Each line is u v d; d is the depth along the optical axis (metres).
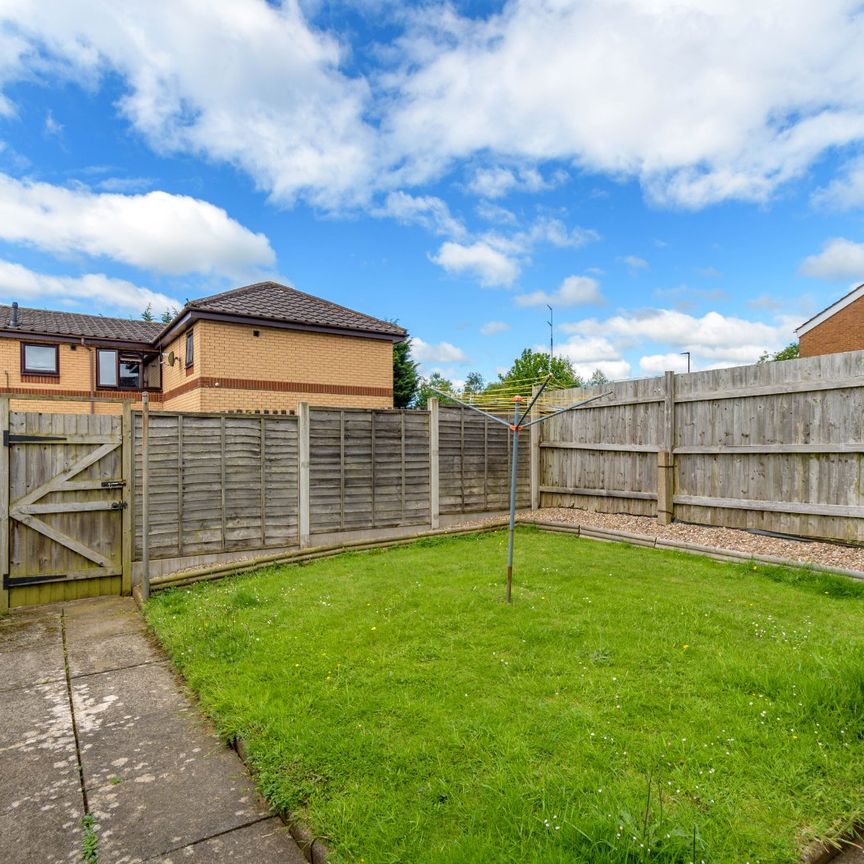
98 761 2.71
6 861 2.03
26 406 14.98
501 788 2.23
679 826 1.97
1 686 3.61
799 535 6.50
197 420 6.70
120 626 4.88
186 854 2.07
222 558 6.86
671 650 3.64
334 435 7.87
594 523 8.55
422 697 3.05
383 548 7.74
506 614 4.46
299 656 3.69
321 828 2.08
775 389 6.70
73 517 5.79
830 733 2.60
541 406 10.13
